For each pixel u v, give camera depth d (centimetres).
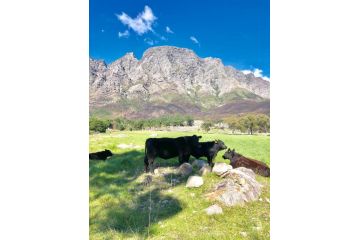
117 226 715
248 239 662
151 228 684
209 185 820
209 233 660
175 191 811
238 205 753
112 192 824
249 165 956
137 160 1010
